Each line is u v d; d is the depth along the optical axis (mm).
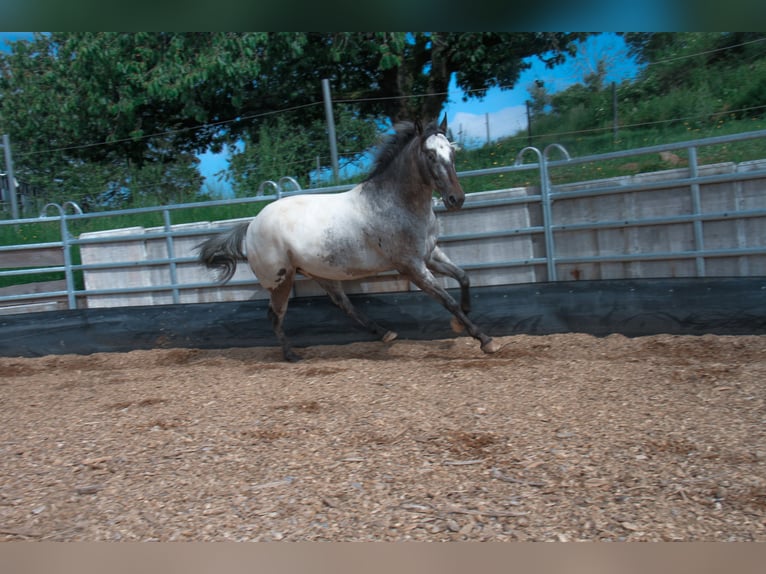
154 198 12867
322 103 14203
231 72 12617
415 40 14219
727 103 11391
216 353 7527
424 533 2623
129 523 2895
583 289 6551
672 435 3428
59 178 14961
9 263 8430
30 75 15273
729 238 6039
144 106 14859
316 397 4766
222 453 3666
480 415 4027
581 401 4176
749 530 2463
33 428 4480
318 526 2738
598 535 2508
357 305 7301
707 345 5676
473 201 7074
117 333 8047
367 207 6035
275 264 6398
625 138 11164
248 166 12727
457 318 6176
